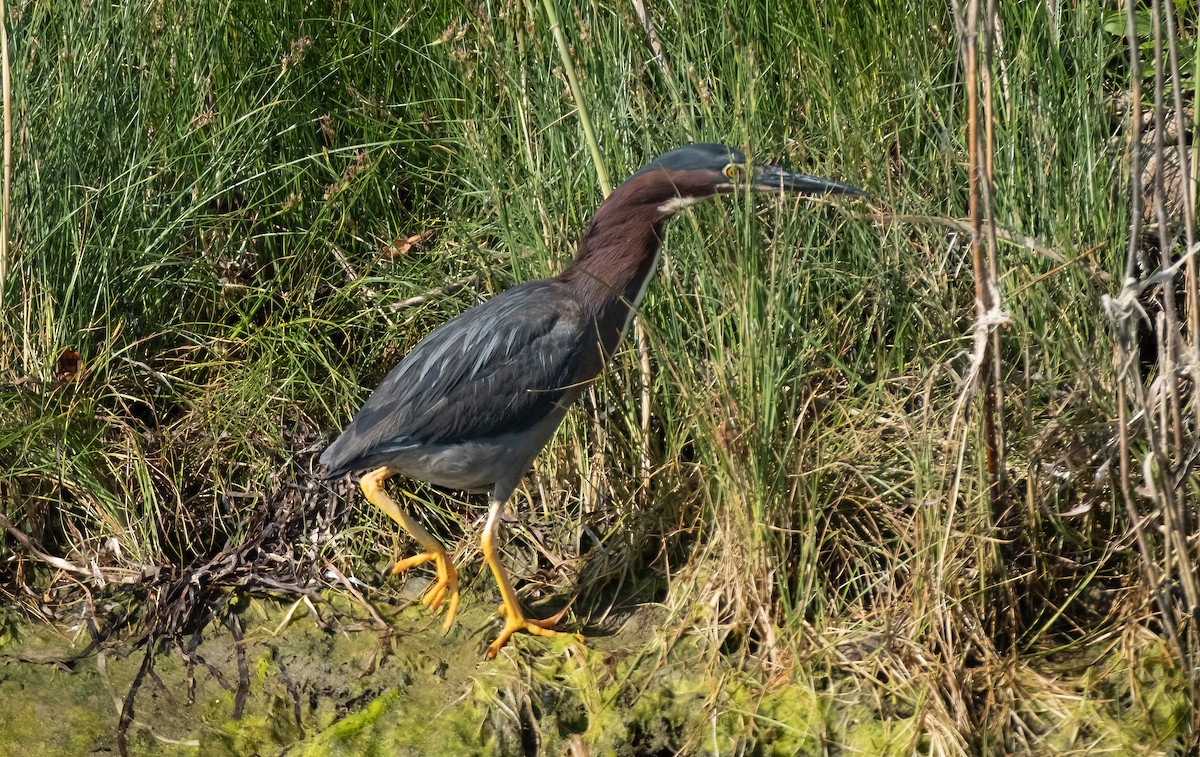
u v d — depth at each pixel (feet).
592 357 31.68
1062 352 31.17
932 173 34.35
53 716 30.04
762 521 29.45
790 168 34.73
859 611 30.04
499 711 29.71
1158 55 24.99
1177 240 33.55
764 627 29.81
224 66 39.50
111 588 32.71
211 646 31.71
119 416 34.71
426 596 32.37
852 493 31.24
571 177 35.14
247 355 36.40
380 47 40.68
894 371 33.24
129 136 37.47
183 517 33.86
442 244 37.14
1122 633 29.37
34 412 33.65
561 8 35.09
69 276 35.63
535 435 31.35
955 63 34.58
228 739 29.99
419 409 30.78
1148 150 33.04
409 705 30.17
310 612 32.30
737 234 29.84
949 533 28.50
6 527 32.76
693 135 33.24
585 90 34.55
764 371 29.35
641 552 32.78
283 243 38.19
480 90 37.81
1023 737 27.96
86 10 36.86
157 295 37.14
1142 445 29.55
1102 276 29.12
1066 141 32.81
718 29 35.78
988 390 28.12
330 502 34.14
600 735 29.19
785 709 28.76
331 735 29.66
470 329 31.22
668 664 30.01
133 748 29.66
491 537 31.37
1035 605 30.42
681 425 32.50
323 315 36.99
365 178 37.27
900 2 35.73
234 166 38.65
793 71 36.19
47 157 35.53
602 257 31.68
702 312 31.37
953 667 28.50
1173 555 29.01
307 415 35.78
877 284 32.76
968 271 33.76
